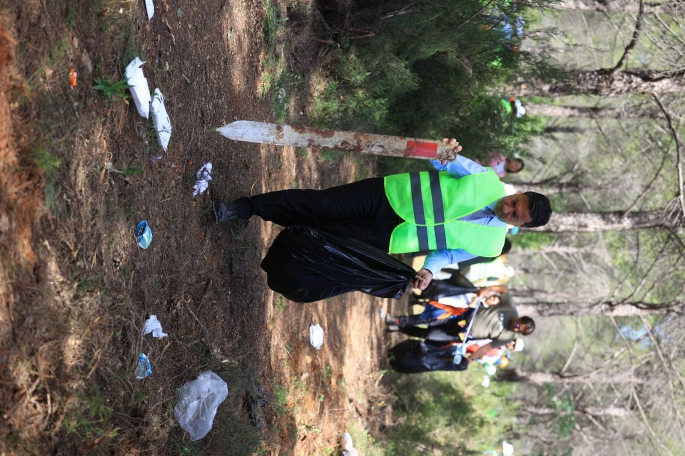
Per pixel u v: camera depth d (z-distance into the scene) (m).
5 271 2.37
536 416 14.41
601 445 14.27
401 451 8.18
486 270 7.83
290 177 5.90
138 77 3.19
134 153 3.24
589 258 15.02
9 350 2.39
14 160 2.42
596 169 13.39
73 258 2.75
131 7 3.23
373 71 6.74
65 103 2.71
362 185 4.01
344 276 3.97
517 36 6.91
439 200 3.92
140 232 3.25
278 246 3.97
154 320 3.34
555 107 10.51
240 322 4.48
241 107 4.82
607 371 13.10
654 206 12.07
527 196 3.82
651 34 7.97
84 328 2.80
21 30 2.45
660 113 9.59
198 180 3.92
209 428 3.61
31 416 2.48
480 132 7.95
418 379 10.51
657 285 11.38
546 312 10.43
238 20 4.81
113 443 2.97
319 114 6.54
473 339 7.97
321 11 6.52
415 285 3.98
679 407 11.80
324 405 6.04
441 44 6.29
